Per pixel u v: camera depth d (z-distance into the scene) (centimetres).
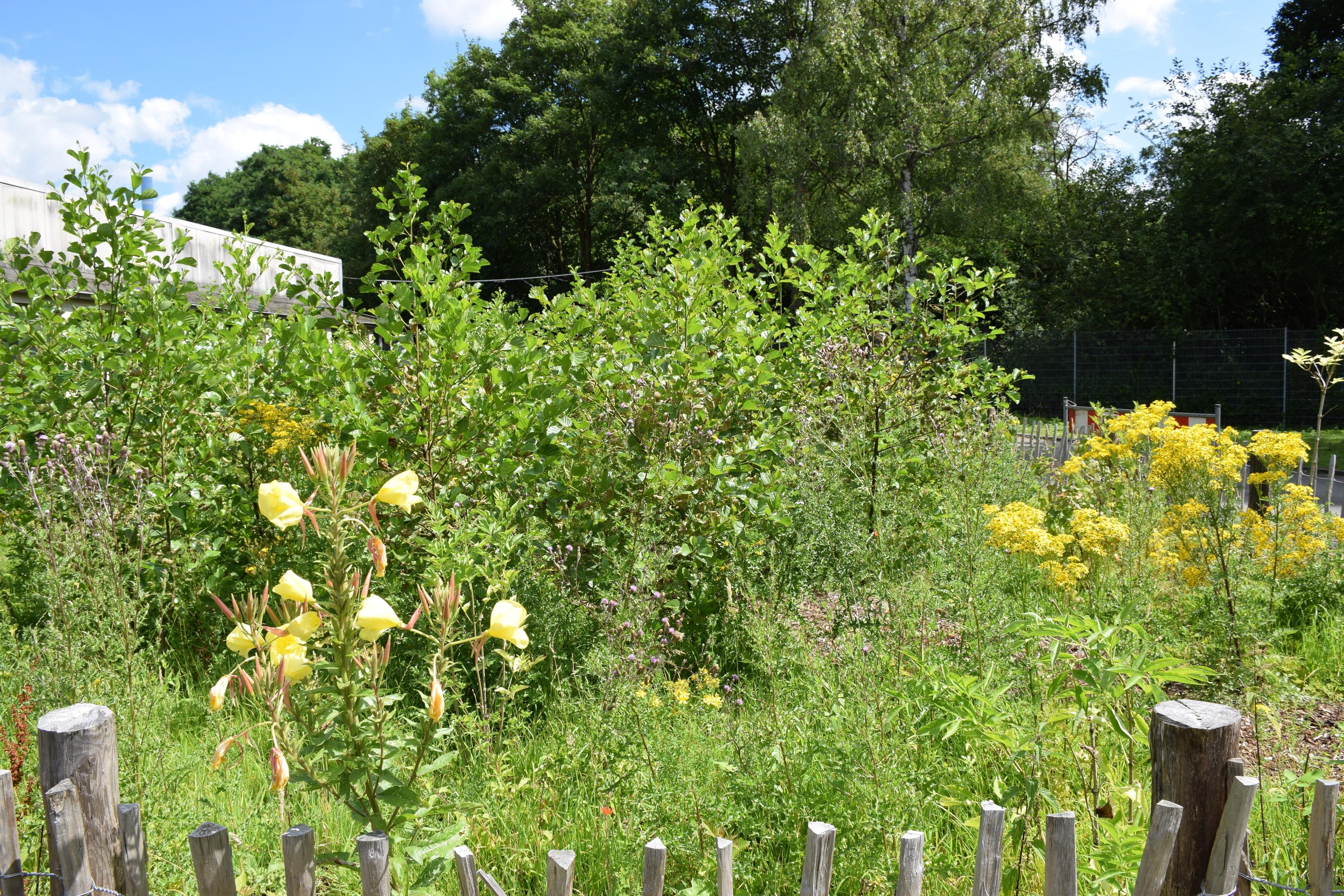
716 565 468
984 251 2933
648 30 3266
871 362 639
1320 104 2459
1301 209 2364
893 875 255
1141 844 233
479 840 286
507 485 467
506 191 3466
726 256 619
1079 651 353
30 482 394
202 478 523
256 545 509
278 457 517
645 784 291
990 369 721
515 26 3891
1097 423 640
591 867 277
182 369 517
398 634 394
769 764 285
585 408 512
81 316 527
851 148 2361
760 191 2711
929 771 291
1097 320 2731
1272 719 340
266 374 570
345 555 212
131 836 195
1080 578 406
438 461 485
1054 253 2903
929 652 352
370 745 223
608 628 381
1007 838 251
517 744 348
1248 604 394
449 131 3800
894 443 554
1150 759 310
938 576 368
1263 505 517
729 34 3184
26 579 458
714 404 536
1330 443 1766
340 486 209
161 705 353
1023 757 267
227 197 6544
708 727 334
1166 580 467
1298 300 2664
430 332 480
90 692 332
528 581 417
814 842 183
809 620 387
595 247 4059
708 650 441
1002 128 2419
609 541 450
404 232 512
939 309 708
